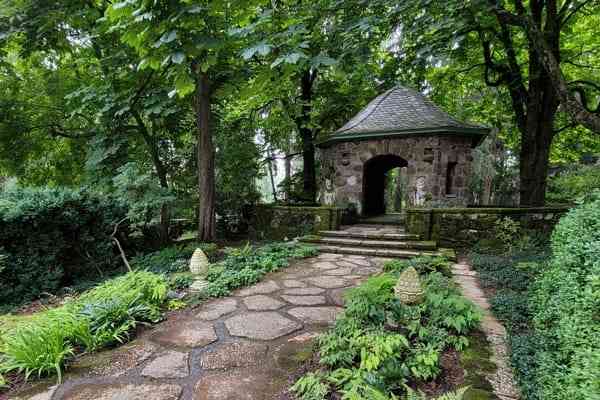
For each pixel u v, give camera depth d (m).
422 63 5.36
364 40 4.92
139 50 2.98
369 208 13.01
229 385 2.45
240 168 10.64
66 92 9.31
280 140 14.76
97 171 8.70
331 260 6.78
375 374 2.28
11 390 2.45
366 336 2.75
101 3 7.73
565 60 9.04
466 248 7.25
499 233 6.96
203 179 8.34
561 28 7.84
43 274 5.71
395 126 9.77
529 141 8.44
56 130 9.83
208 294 4.48
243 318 3.74
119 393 2.38
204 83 7.93
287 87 7.42
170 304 4.15
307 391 2.27
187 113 9.36
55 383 2.53
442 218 7.51
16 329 3.16
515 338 2.81
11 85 9.17
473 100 14.18
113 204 7.24
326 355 2.73
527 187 8.55
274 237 9.66
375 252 7.12
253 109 11.45
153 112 7.72
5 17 6.97
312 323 3.57
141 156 9.53
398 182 19.86
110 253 7.01
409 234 7.71
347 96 12.73
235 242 9.50
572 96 5.26
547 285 2.78
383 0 4.79
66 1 7.41
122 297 3.81
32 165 10.80
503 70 8.62
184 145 10.34
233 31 3.47
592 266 1.97
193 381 2.52
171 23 2.74
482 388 2.26
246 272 5.36
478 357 2.67
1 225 5.24
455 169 9.70
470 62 10.03
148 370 2.68
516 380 2.31
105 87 7.77
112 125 8.55
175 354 2.94
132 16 2.73
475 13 5.00
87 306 3.53
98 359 2.88
